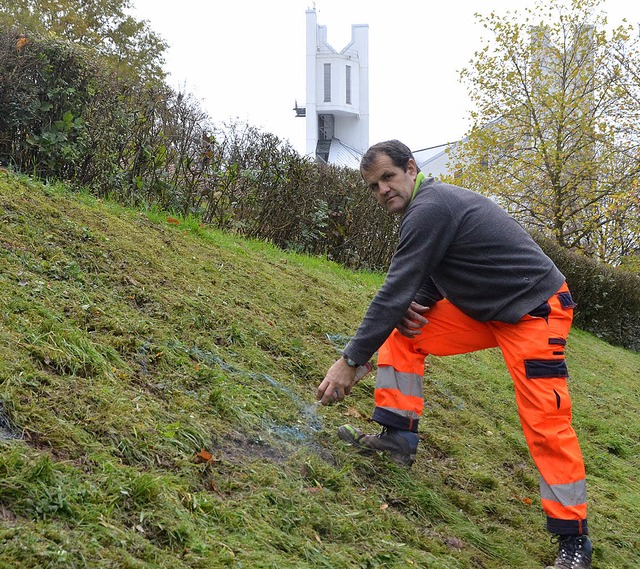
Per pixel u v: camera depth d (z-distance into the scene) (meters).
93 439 2.44
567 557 2.86
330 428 3.57
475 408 5.22
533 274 2.92
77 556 1.84
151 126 7.04
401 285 2.96
